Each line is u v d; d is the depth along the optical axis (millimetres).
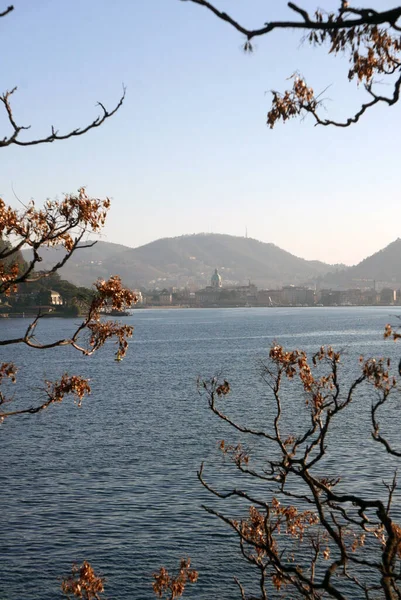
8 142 9156
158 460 44719
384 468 40188
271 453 45719
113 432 55562
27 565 27953
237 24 5816
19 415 65125
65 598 25141
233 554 28656
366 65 8820
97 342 14070
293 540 28391
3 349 165125
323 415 59281
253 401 70750
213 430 55250
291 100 9516
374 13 5848
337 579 25375
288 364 13430
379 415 58750
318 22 5855
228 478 39406
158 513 33625
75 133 9367
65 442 51719
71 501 35781
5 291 13180
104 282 14234
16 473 41906
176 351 151375
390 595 9664
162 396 78250
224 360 125000
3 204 12836
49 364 130250
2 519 33125
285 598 24625
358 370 95125
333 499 11055
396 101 8953
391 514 31328
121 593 25562
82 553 29062
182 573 17453
